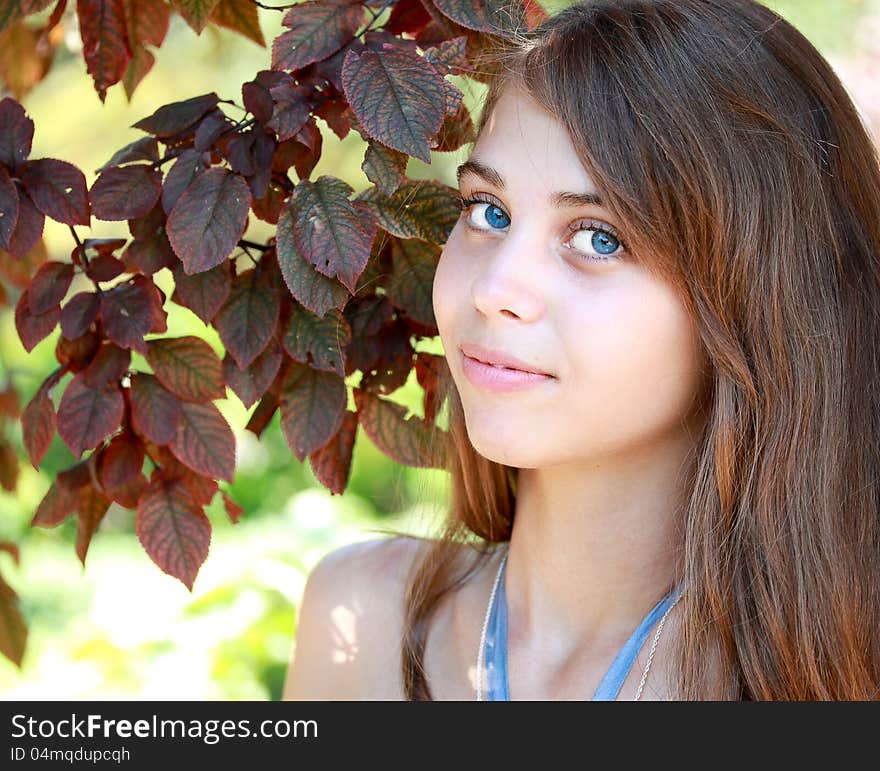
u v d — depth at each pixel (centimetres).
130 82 158
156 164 134
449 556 168
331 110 130
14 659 177
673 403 133
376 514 443
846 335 145
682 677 141
